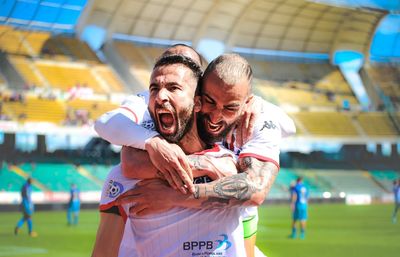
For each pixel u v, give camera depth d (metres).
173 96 2.13
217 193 2.14
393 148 51.66
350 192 44.62
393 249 14.90
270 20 49.62
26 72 40.00
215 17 47.94
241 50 51.22
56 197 32.56
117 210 2.34
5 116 36.84
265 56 52.06
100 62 43.56
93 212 30.94
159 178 2.18
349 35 52.69
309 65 53.34
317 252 14.30
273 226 22.52
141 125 2.44
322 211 32.44
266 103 2.62
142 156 2.18
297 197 18.08
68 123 38.44
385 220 25.59
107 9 42.69
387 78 54.09
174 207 2.18
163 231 2.20
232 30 49.75
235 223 2.24
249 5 47.19
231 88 2.12
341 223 23.92
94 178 37.47
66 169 37.66
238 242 2.24
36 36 41.78
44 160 38.41
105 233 2.36
